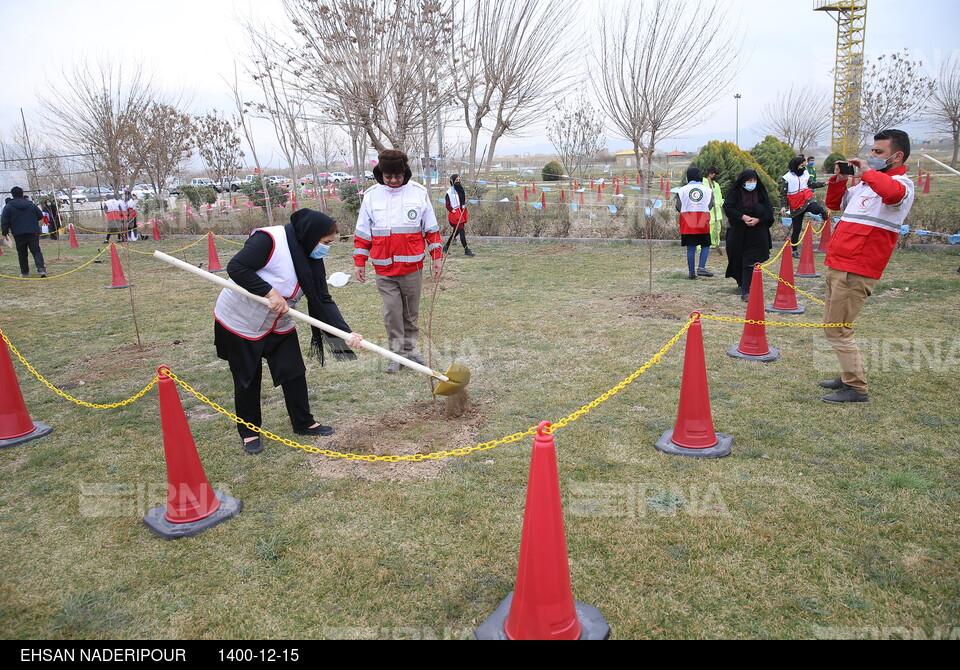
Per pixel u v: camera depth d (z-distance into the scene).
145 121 18.61
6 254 16.75
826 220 11.44
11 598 2.96
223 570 3.12
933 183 23.72
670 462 4.03
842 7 31.06
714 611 2.72
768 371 5.60
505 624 2.63
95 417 5.12
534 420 4.73
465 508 3.57
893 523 3.29
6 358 4.70
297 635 2.67
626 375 5.61
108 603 2.90
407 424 4.72
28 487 4.01
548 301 8.56
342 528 3.43
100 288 11.02
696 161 14.18
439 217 15.82
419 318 7.85
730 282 9.32
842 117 28.86
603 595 2.84
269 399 5.41
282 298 4.07
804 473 3.83
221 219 20.62
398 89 11.60
